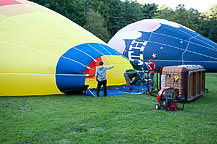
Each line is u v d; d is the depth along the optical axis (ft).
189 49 45.60
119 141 11.40
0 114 16.35
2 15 27.58
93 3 182.80
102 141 11.39
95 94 26.00
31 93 24.67
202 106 19.81
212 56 44.93
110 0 192.54
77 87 24.56
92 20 129.59
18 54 24.45
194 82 22.70
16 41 25.30
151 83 29.32
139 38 48.32
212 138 11.84
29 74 23.93
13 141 11.40
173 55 45.27
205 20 172.76
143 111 17.47
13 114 16.39
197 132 12.67
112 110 17.54
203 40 48.32
